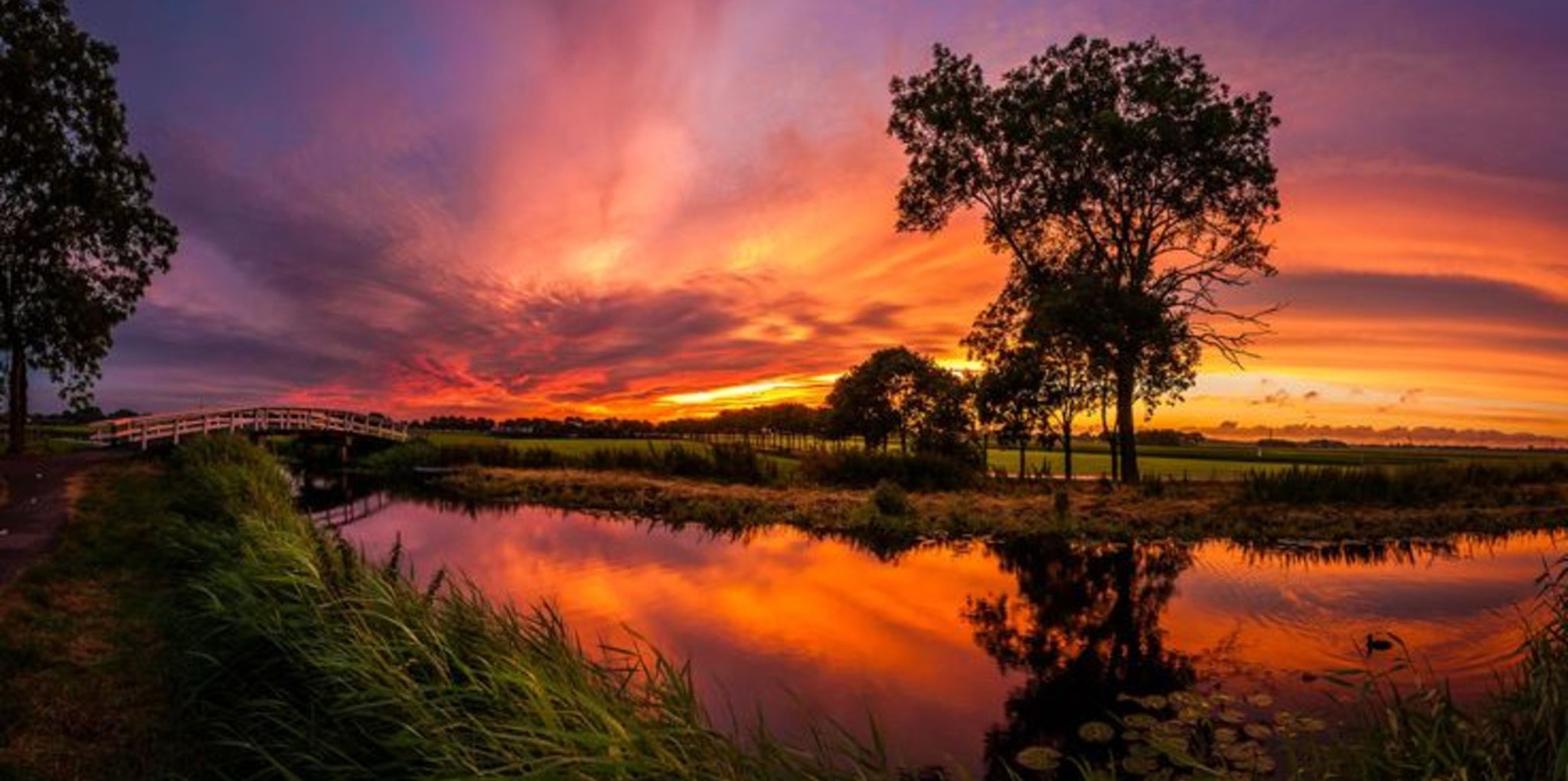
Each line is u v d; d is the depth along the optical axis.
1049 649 9.09
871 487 25.83
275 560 7.20
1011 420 27.73
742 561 14.73
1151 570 13.53
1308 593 11.30
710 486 26.81
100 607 7.94
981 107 30.75
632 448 38.19
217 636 6.21
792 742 6.42
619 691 4.42
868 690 7.75
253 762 4.79
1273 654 8.50
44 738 5.07
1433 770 3.72
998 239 32.06
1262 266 28.28
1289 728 6.27
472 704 4.39
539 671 4.26
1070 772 5.84
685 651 9.04
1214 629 9.66
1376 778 4.20
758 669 8.39
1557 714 3.76
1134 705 7.19
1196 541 16.30
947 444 34.31
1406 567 13.30
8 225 28.31
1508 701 4.17
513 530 19.09
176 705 5.68
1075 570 13.61
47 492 16.58
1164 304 27.17
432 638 5.07
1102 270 29.11
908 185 32.41
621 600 11.58
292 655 5.58
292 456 50.97
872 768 4.22
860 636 9.66
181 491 16.08
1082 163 29.17
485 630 5.31
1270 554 14.90
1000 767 5.96
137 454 29.20
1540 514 18.62
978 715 7.07
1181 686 7.59
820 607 11.13
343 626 5.55
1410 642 8.73
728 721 6.91
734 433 77.88
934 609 11.02
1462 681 7.26
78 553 10.20
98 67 28.61
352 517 21.84
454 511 23.39
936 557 15.09
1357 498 20.38
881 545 16.61
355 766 4.20
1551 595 10.57
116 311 30.52
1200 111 27.42
